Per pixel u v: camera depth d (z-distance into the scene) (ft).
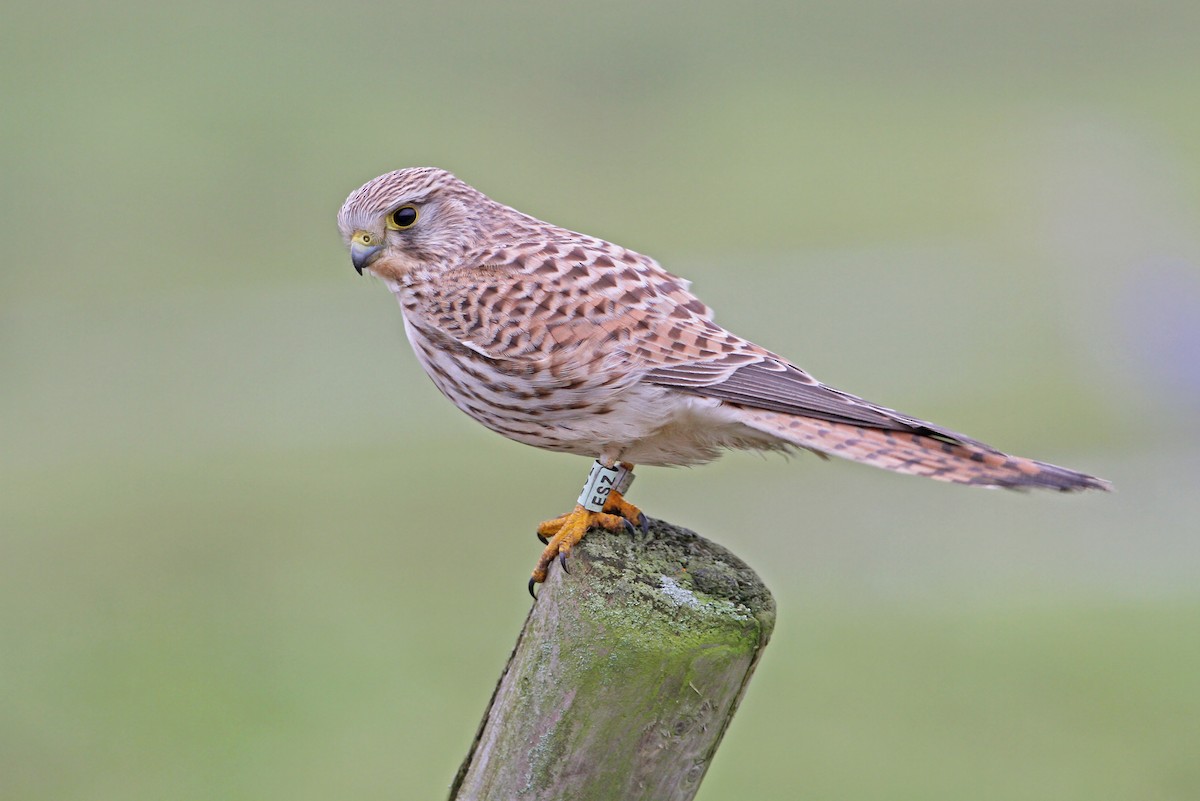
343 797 34.86
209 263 70.23
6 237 72.49
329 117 86.02
